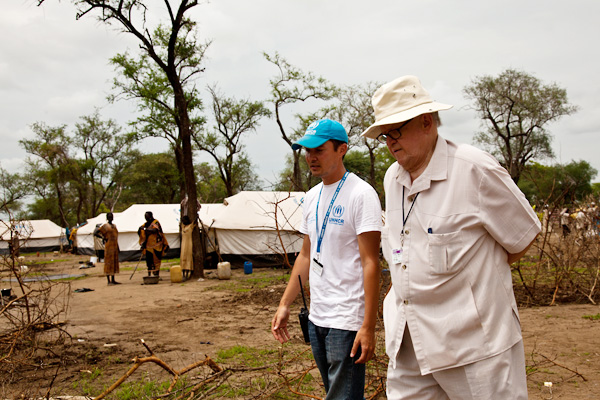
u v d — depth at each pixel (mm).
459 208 2287
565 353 6047
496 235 2273
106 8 15672
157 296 12438
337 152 3152
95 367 5879
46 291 7375
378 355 5223
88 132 54562
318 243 3158
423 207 2379
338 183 3160
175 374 4652
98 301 11695
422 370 2350
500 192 2232
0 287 13312
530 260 14391
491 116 43344
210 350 6672
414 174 2463
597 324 7586
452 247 2281
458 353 2264
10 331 6336
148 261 15531
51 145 52062
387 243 2576
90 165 53906
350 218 3016
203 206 24438
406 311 2428
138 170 58469
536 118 42000
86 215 59594
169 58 17000
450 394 2311
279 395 4727
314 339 3156
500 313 2283
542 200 10898
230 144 38438
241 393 4746
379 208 2990
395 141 2418
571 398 4547
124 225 25672
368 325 2881
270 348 6598
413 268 2383
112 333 7914
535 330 7363
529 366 5469
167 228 26016
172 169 56125
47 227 42375
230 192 39188
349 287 3027
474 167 2268
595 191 11125
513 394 2219
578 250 10039
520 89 42438
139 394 4789
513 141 45375
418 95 2414
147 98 23484
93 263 23656
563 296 9922
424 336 2348
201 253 16469
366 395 4555
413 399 2473
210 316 9367
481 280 2287
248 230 19141
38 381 5328
